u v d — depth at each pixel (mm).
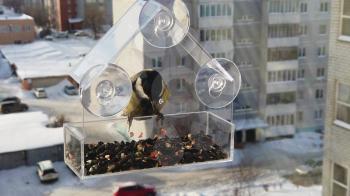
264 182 12625
